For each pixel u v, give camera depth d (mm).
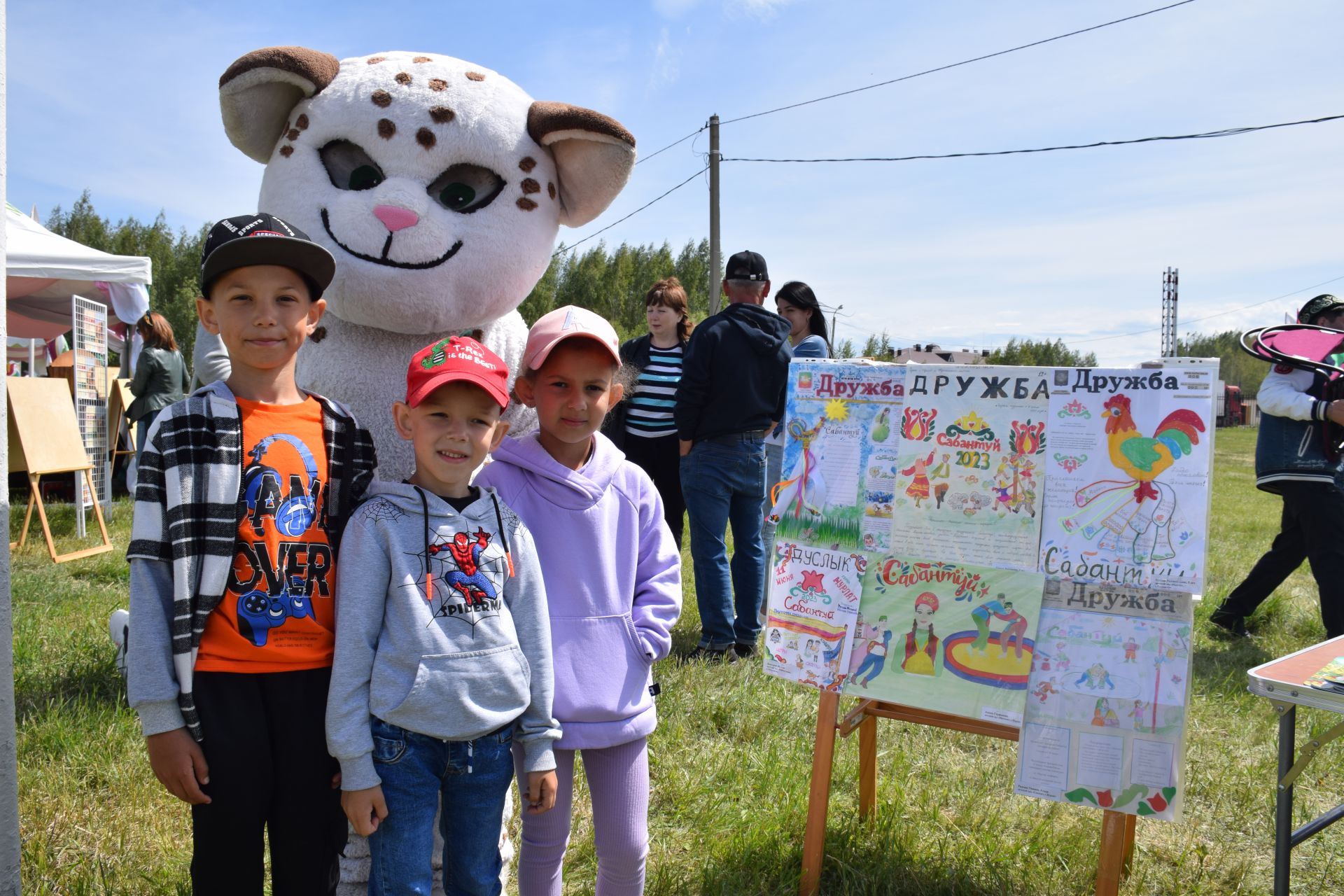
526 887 2053
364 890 2121
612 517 2127
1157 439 2238
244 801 1702
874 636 2496
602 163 2568
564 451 2166
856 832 2824
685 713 3844
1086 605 2295
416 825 1756
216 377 2764
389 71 2377
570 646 2031
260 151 2512
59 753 3246
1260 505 13953
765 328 4559
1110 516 2281
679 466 4969
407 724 1735
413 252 2264
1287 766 2244
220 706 1683
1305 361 2971
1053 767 2262
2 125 1694
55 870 2529
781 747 3547
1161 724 2191
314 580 1777
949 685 2396
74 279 7586
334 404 1903
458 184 2404
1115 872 2230
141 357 8367
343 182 2375
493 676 1792
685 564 6676
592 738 2008
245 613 1704
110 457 8641
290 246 1736
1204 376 2201
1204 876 2771
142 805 2936
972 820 3008
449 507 1845
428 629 1751
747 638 4754
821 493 2604
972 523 2422
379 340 2424
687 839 2902
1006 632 2352
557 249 2693
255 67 2268
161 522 1661
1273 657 4930
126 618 3732
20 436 6395
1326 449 4559
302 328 1817
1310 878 2787
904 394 2514
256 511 1728
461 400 1827
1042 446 2354
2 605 1779
